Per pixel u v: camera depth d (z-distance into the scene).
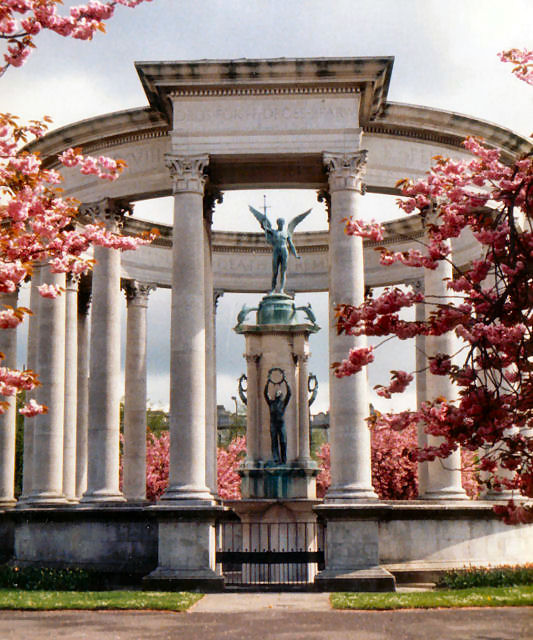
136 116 33.16
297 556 28.89
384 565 29.42
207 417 34.16
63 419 36.75
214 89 31.12
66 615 21.41
